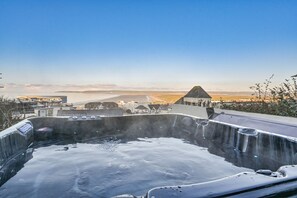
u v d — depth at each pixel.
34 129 3.34
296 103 4.38
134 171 2.26
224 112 4.19
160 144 3.53
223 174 2.20
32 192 1.78
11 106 5.27
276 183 0.85
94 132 3.91
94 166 2.42
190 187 0.81
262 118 3.46
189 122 4.05
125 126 4.17
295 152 2.05
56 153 2.94
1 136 2.16
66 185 1.92
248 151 2.69
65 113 7.35
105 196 1.71
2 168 2.11
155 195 0.75
